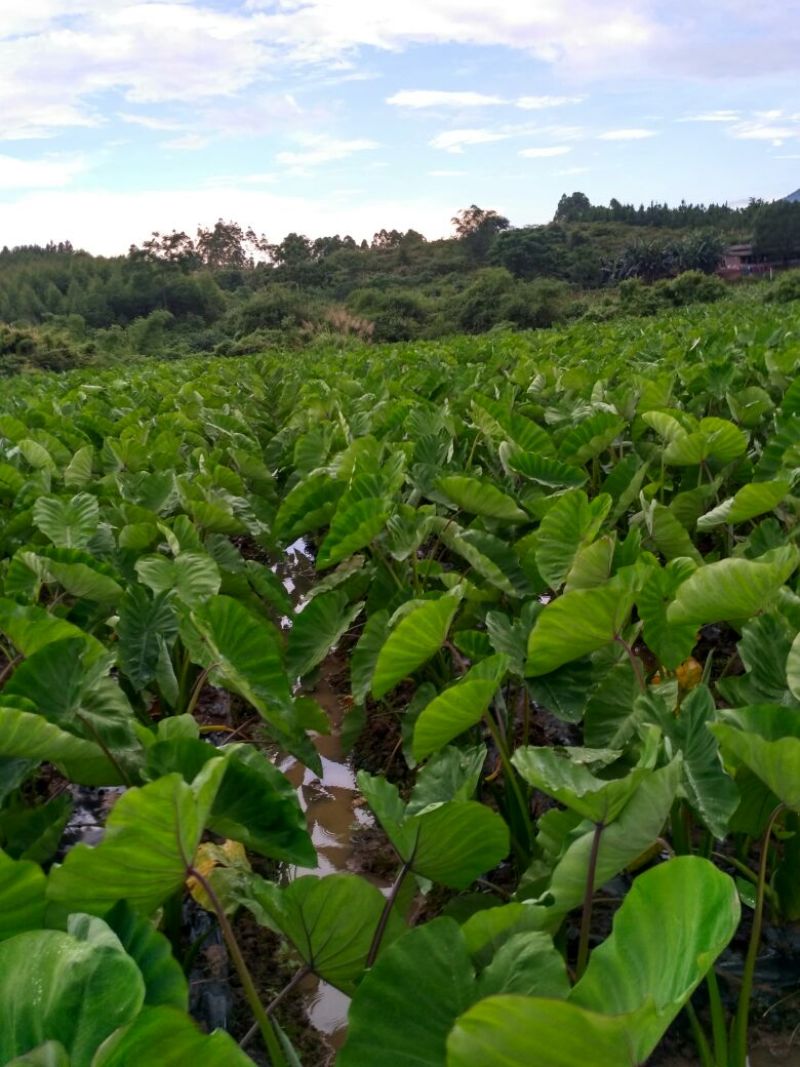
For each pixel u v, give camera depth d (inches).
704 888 53.3
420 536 151.3
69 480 238.7
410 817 72.6
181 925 108.9
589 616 99.5
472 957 64.6
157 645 130.0
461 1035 44.2
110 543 174.9
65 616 146.6
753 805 89.5
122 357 1616.6
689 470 209.9
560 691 112.8
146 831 60.7
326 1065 97.0
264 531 218.7
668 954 54.3
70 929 57.7
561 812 82.2
